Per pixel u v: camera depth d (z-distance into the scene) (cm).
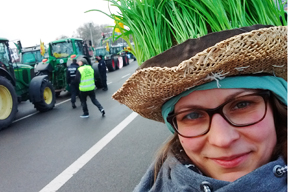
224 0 76
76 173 322
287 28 64
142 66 75
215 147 71
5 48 614
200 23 75
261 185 66
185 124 76
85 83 605
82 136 474
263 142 69
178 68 63
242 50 59
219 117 69
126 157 353
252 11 77
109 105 738
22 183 311
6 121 568
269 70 68
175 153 90
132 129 482
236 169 70
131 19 88
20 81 692
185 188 76
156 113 94
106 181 295
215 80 67
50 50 986
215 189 71
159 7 82
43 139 481
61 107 806
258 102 69
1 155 415
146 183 102
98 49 1872
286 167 68
